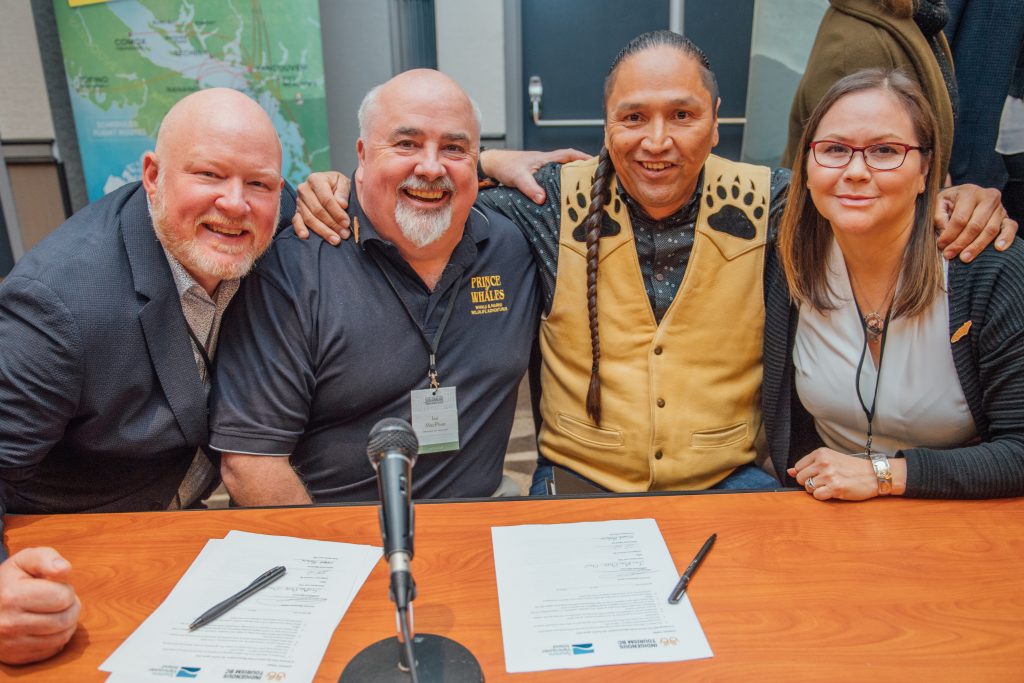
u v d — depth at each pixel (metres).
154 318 1.36
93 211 1.44
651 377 1.68
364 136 1.54
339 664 0.93
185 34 3.07
